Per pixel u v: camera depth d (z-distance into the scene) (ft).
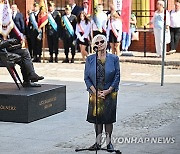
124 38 90.68
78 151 33.96
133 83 64.49
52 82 64.39
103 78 32.78
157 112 46.52
